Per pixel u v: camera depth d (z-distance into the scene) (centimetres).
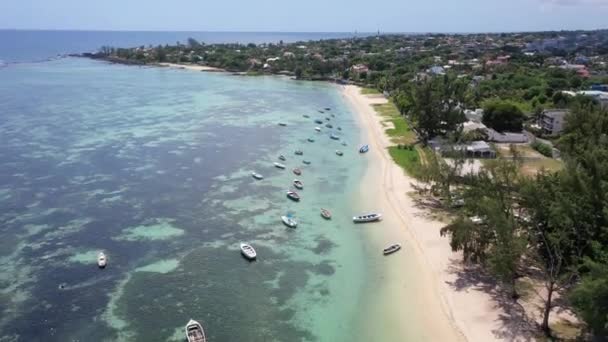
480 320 5459
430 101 13050
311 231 7894
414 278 6431
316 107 19050
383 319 5594
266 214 8531
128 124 15375
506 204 6406
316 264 6856
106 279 6438
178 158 11750
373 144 13350
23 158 11525
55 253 7075
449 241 7388
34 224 7981
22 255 7000
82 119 16012
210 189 9694
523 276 6241
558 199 5662
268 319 5619
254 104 19588
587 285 4416
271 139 13762
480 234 6134
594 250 5194
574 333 5122
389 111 18050
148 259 6956
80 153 12019
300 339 5266
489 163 6862
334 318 5631
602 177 5794
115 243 7400
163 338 5306
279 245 7412
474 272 6469
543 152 11688
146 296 6069
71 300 5966
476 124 13900
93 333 5372
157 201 9031
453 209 8562
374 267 6756
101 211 8531
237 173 10694
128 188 9656
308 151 12612
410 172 10725
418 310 5744
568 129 10631
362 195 9456
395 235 7719
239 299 6016
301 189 9769
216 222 8188
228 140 13562
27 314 5684
